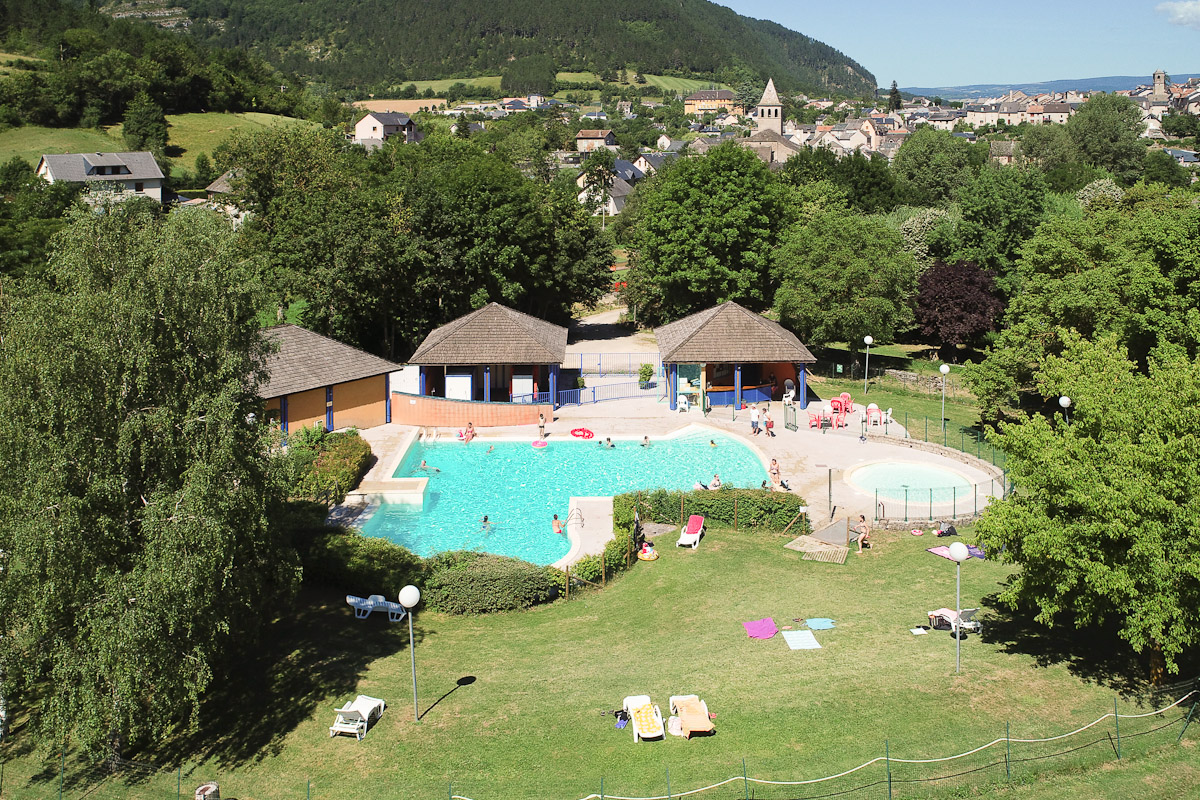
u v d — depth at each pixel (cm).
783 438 5288
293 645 2845
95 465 2141
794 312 6756
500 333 5809
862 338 6625
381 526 4031
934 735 2194
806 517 3831
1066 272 5591
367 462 4800
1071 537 2248
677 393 6044
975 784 2002
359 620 3038
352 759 2230
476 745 2252
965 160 15362
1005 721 2245
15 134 15838
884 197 11706
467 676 2633
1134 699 2327
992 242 8225
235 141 9012
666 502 3969
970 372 5184
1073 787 1977
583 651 2783
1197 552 2059
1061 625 2812
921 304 7569
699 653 2712
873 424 5484
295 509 3869
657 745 2212
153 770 2264
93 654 2130
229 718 2464
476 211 7231
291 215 7325
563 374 7038
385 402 5659
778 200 7681
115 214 2427
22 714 2583
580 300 8556
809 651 2683
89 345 2138
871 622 2888
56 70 17738
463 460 5019
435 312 7369
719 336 5866
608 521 3981
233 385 2275
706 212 7344
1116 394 2388
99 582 2153
